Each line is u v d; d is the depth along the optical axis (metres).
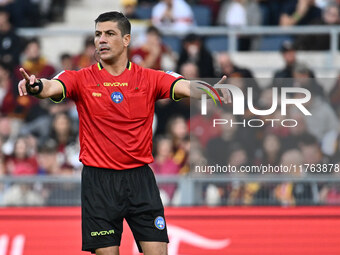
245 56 34.53
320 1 36.75
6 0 37.84
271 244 23.61
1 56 33.16
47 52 35.94
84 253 23.62
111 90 15.52
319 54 32.91
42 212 23.72
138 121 15.62
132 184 15.73
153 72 16.00
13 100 31.66
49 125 30.20
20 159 28.28
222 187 24.72
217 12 37.72
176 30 32.34
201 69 31.58
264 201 24.72
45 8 39.09
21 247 23.50
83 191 15.83
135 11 37.50
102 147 15.56
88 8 40.56
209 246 23.52
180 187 24.61
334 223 23.69
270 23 37.34
